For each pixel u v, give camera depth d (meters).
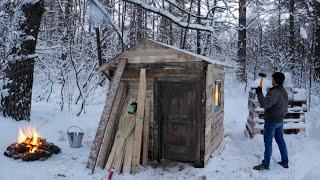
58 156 7.27
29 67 9.61
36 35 9.82
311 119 10.76
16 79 9.38
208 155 7.03
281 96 6.39
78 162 6.88
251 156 7.52
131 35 16.30
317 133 8.34
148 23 19.55
